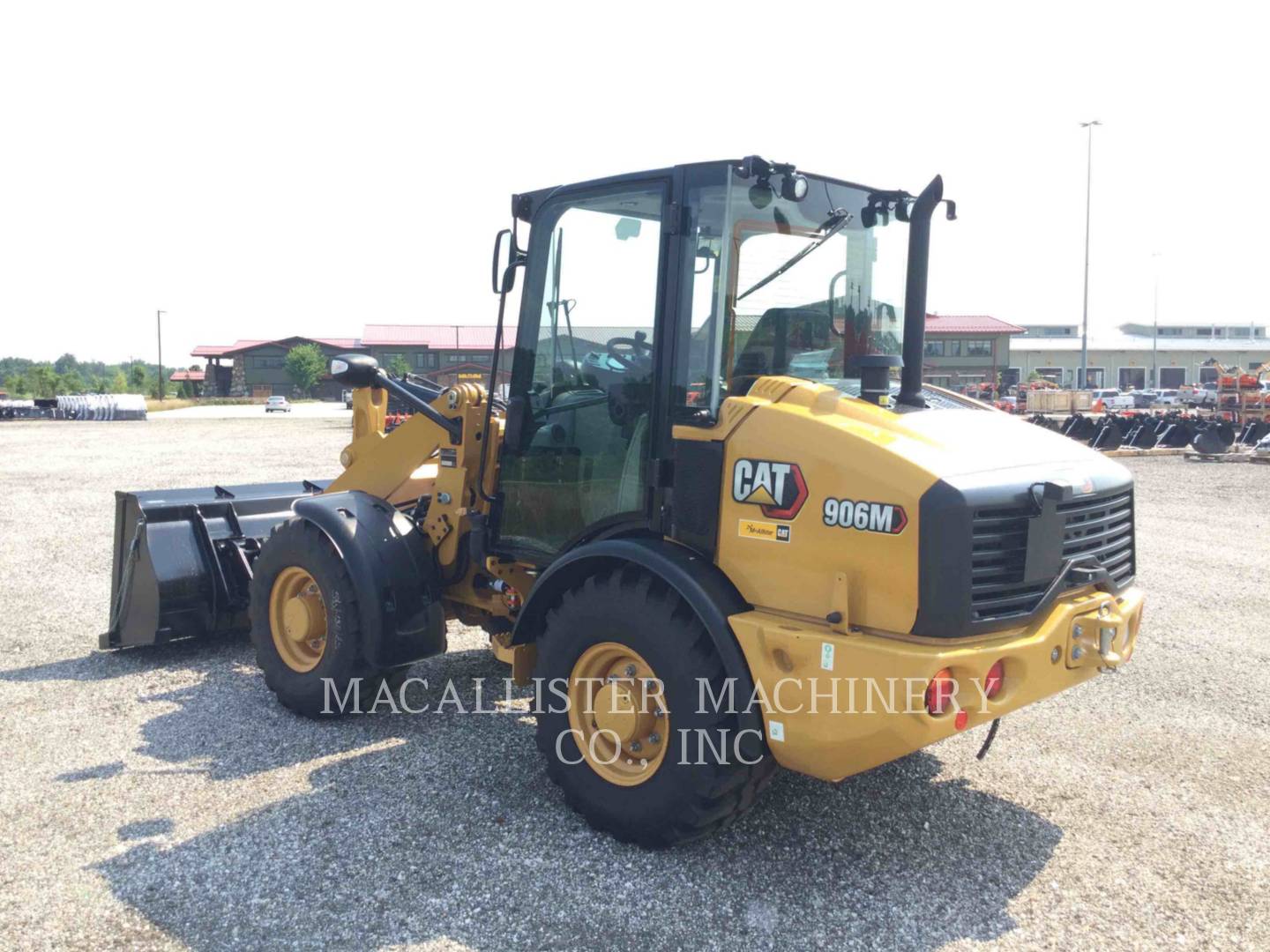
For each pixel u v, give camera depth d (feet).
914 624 9.84
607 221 12.70
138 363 315.78
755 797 11.64
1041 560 10.55
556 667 12.26
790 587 10.62
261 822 12.37
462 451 15.39
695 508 11.41
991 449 10.90
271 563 16.15
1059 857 11.81
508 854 11.61
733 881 11.10
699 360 11.51
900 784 13.80
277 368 279.90
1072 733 15.89
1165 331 338.75
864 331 13.30
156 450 75.00
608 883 11.00
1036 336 304.71
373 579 14.94
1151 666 19.52
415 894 10.75
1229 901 10.87
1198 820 12.84
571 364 13.29
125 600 19.19
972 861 11.66
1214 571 28.73
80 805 12.87
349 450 18.52
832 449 10.34
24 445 81.35
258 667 18.81
